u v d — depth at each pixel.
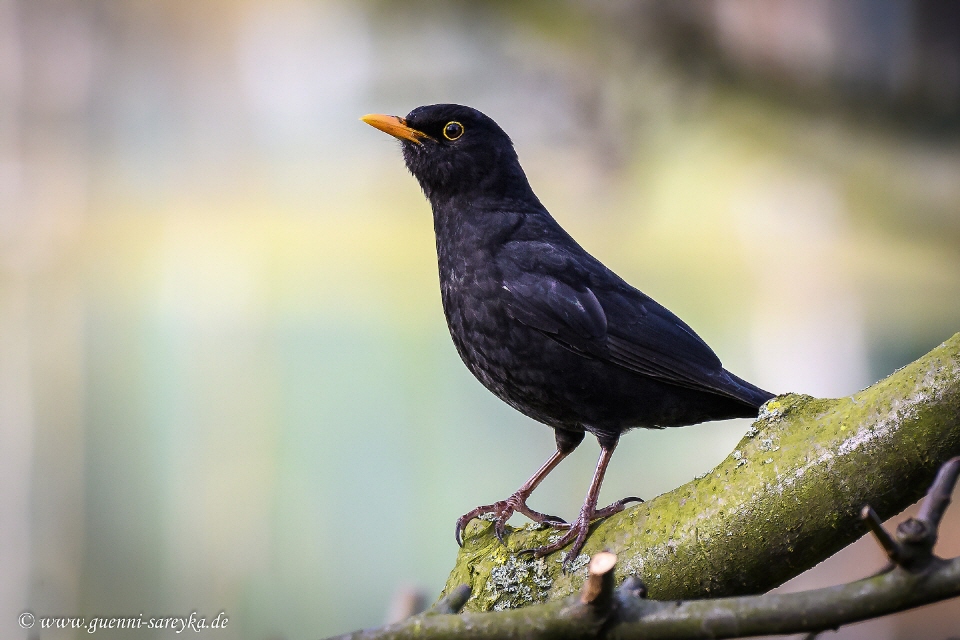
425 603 6.07
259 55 15.64
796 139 14.66
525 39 14.59
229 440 14.49
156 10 15.53
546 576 4.73
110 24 15.44
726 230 14.91
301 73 15.55
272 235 15.20
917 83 14.23
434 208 6.81
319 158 15.75
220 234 15.25
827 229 14.80
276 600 13.92
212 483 14.41
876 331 14.66
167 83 16.03
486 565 4.86
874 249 14.82
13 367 14.49
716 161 14.84
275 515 14.22
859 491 4.05
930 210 14.68
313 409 14.38
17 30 15.11
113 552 14.20
